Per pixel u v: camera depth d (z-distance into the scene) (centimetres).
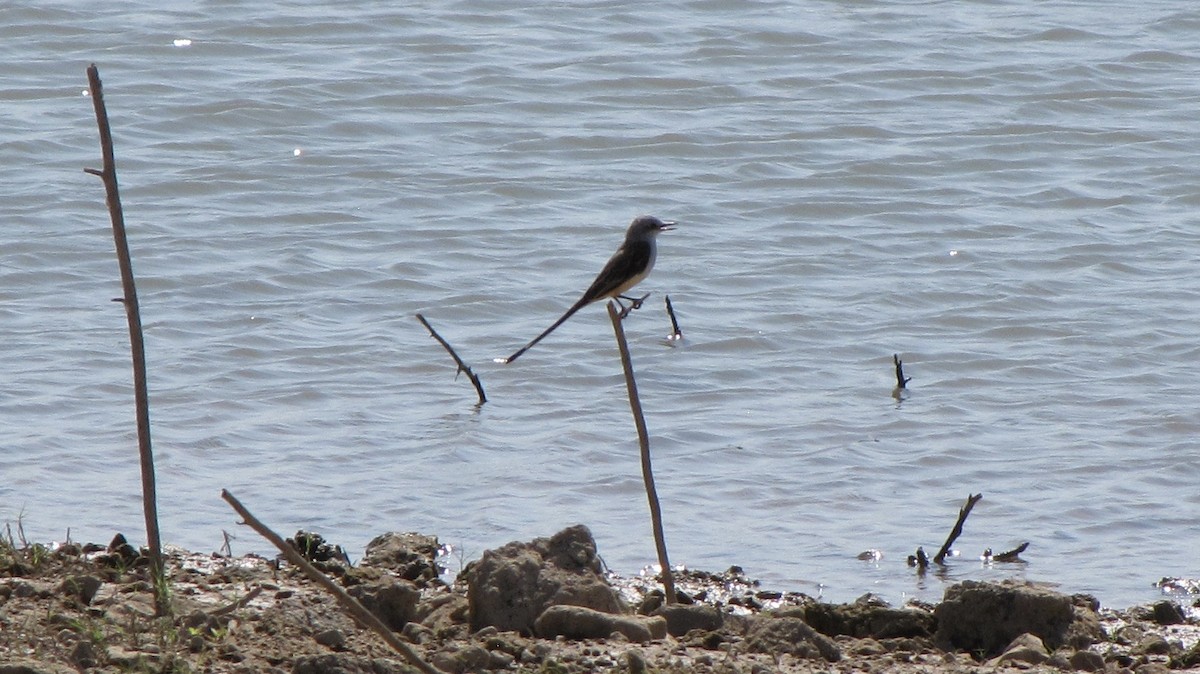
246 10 3303
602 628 956
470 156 2672
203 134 2722
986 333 2025
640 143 2741
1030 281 2197
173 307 2041
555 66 3073
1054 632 1030
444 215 2425
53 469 1509
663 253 2297
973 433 1697
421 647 933
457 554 1318
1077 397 1809
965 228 2417
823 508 1484
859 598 1199
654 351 1948
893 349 1966
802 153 2712
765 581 1287
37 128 2705
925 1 3522
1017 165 2692
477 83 2978
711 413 1747
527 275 2202
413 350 1927
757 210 2484
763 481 1548
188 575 1109
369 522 1409
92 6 3288
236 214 2400
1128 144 2781
